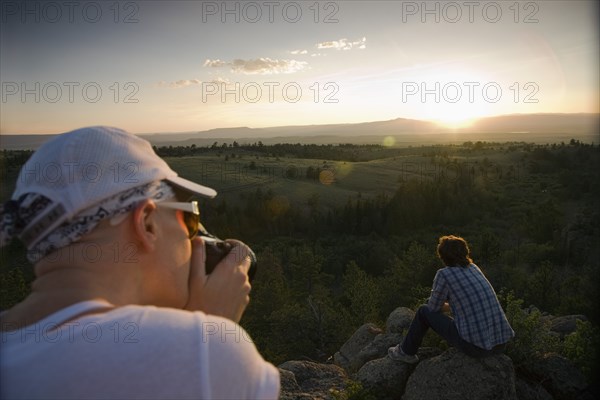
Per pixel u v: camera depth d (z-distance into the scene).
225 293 0.75
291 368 5.03
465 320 3.88
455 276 3.93
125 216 0.66
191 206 0.74
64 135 0.68
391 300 30.48
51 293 0.62
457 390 3.78
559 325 6.09
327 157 199.50
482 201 100.12
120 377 0.53
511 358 4.37
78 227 0.63
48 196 0.61
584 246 48.53
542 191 111.06
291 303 36.19
